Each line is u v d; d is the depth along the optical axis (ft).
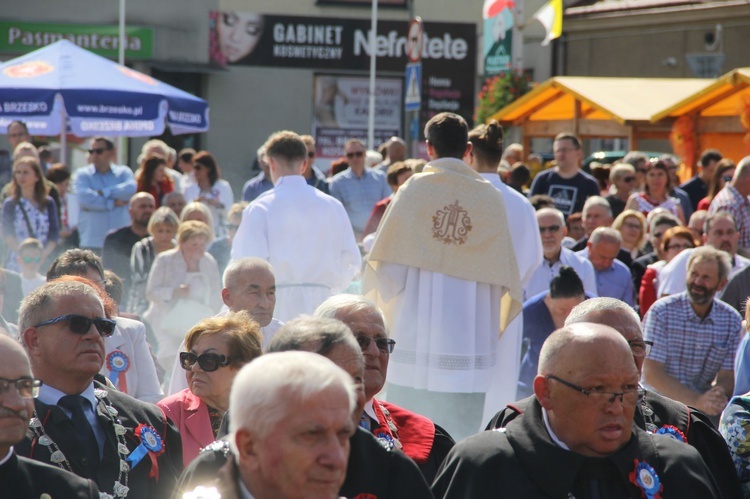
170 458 42.19
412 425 43.75
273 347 35.17
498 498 36.37
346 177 131.95
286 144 69.92
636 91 170.60
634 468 36.40
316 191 70.54
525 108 185.68
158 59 255.29
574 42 282.36
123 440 40.52
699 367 67.82
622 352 36.11
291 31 271.08
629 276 86.94
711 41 250.98
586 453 36.37
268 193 70.13
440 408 62.44
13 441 32.94
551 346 36.86
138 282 90.74
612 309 45.65
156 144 153.28
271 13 269.44
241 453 26.81
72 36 250.16
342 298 42.01
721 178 120.88
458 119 63.57
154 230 90.68
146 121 129.70
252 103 270.87
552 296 67.51
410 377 62.08
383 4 276.41
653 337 67.62
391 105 278.87
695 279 66.95
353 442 34.40
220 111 269.23
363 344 41.19
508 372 64.39
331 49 273.95
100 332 40.63
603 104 164.25
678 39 257.75
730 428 44.68
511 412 42.93
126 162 255.29
